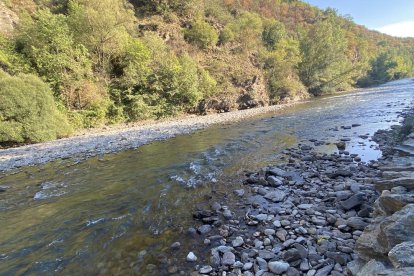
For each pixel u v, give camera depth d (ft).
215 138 44.09
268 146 35.99
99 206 19.49
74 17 74.79
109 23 77.25
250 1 221.25
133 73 78.69
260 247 13.32
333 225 14.84
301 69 160.04
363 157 27.61
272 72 128.57
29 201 21.57
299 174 24.03
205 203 19.11
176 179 24.09
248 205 18.44
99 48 78.23
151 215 17.60
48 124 54.39
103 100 71.31
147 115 79.87
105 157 35.42
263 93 116.16
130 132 58.13
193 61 96.63
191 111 93.61
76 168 30.86
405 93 100.07
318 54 160.97
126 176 26.13
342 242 12.82
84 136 56.59
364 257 10.05
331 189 19.99
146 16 119.24
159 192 21.35
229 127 56.34
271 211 17.22
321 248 12.44
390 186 14.06
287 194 19.81
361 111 61.41
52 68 64.28
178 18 123.54
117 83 78.84
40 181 26.96
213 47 121.29
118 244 14.35
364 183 20.04
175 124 69.15
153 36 95.66
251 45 134.92
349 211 16.15
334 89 165.07
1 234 16.25
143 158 33.24
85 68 71.26
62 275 12.07
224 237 14.58
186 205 18.90
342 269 10.85
